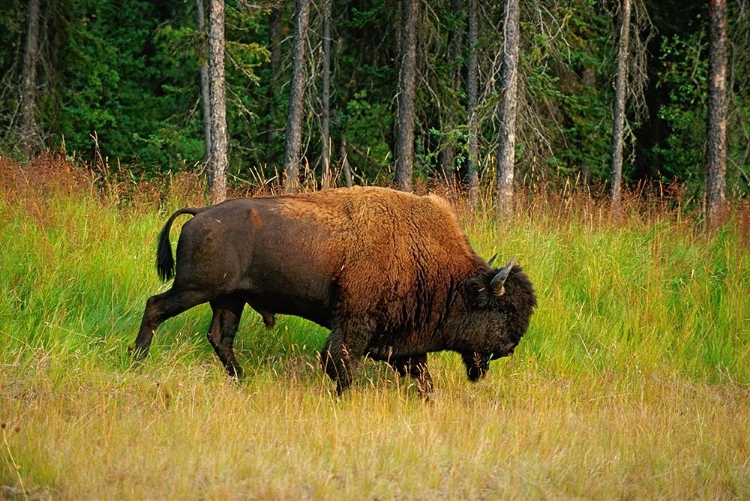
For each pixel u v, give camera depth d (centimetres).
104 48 10200
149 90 11181
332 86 8881
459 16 8188
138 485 2266
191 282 3303
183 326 3841
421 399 3478
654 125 10112
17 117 8025
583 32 8731
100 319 3838
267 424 2822
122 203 4944
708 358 4325
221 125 6031
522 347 4144
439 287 3403
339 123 8700
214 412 2909
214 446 2567
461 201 5184
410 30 7438
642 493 2619
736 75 7950
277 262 3291
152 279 4188
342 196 3397
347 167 7619
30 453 2409
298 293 3325
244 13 7369
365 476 2406
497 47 7181
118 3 10881
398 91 7556
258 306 3422
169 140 8631
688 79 9056
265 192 5572
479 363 3550
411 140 7512
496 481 2527
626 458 2861
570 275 4712
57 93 8306
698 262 4994
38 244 4116
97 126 9794
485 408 3369
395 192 3444
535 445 2870
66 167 4838
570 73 8850
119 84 10725
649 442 3036
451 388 3719
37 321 3716
